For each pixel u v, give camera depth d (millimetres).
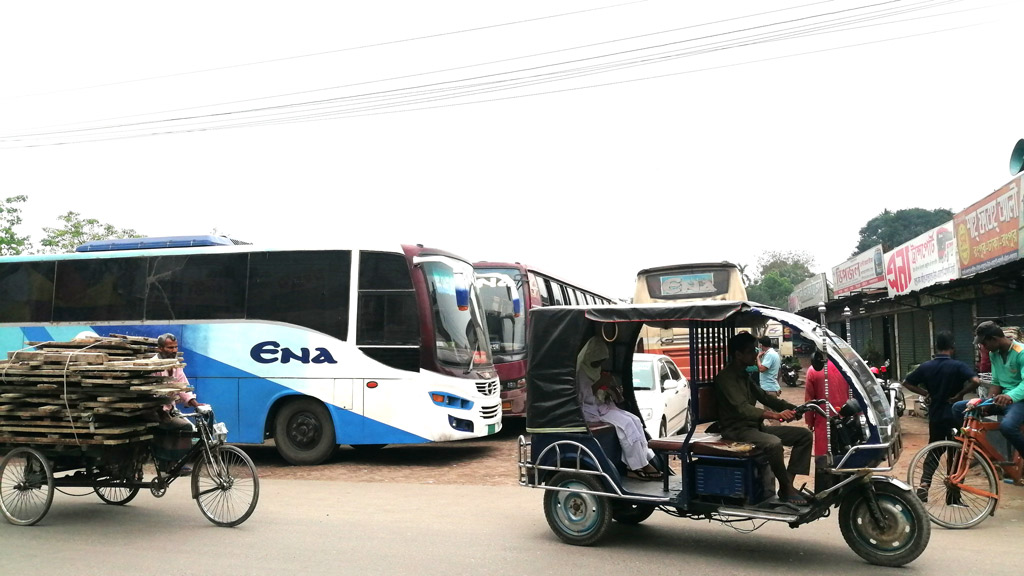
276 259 11695
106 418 7391
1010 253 12898
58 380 7254
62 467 7746
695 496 6242
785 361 26875
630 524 7391
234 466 7473
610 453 6816
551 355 6801
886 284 21141
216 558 6230
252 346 11531
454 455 12445
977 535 6828
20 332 12398
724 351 6934
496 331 15258
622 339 7695
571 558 6180
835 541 6703
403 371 11102
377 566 5980
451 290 11828
